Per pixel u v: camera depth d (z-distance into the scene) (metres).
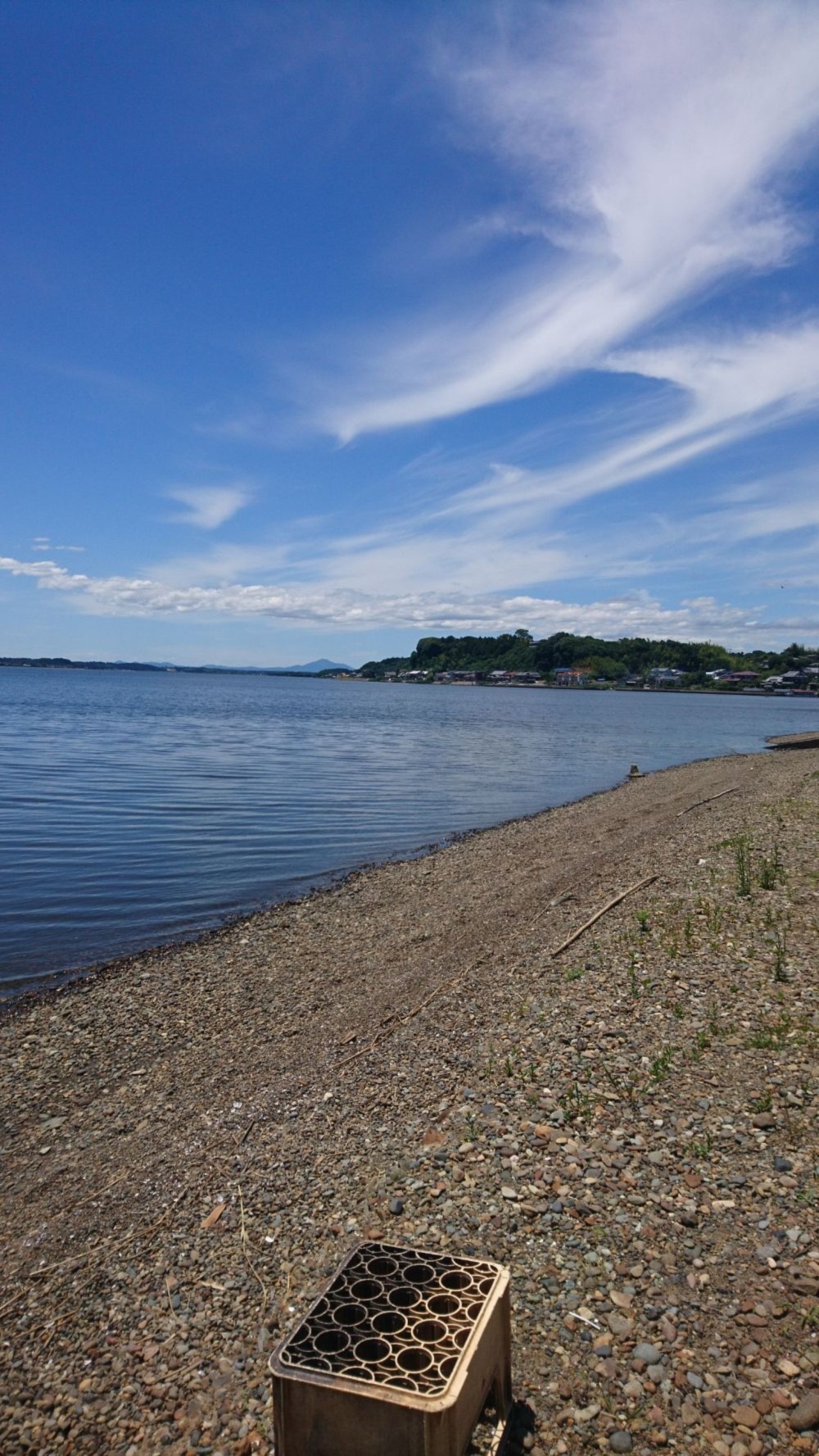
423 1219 5.84
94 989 12.38
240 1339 4.99
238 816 27.81
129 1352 5.00
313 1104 8.22
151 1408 4.56
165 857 21.38
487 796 35.12
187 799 31.09
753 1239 5.36
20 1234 6.59
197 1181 6.98
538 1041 8.71
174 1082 9.36
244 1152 7.39
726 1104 7.00
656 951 11.30
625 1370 4.45
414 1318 3.85
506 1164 6.41
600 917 13.75
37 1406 4.63
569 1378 4.41
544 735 74.81
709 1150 6.34
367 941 14.55
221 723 78.62
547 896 16.69
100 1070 9.74
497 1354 3.97
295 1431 3.48
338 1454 3.39
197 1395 4.61
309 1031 10.62
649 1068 7.80
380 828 26.67
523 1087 7.68
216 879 19.28
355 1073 8.86
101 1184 7.25
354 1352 3.60
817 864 15.39
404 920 15.80
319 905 17.09
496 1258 5.37
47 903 16.97
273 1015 11.26
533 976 11.28
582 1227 5.60
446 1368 3.52
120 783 34.91
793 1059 7.62
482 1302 3.94
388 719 95.88
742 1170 6.07
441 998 11.20
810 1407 4.11
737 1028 8.43
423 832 26.14
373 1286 4.11
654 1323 4.75
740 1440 4.01
